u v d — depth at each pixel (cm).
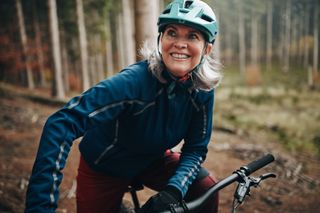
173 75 171
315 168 663
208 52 179
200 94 187
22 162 545
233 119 1234
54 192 131
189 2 172
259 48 5119
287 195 491
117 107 160
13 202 382
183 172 190
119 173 202
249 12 4112
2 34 2114
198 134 199
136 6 420
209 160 646
